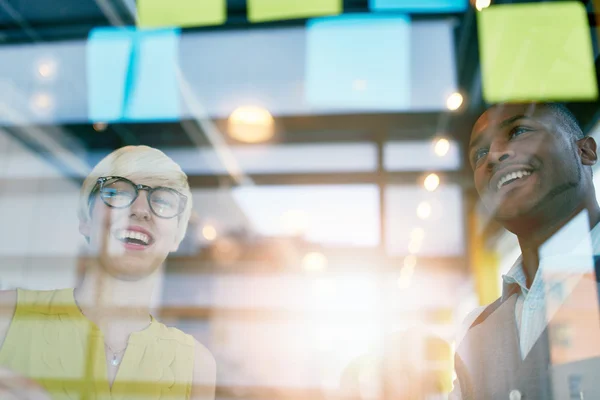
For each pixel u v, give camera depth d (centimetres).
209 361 131
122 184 124
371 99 282
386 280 263
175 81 276
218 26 244
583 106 113
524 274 107
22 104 282
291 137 319
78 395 108
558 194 103
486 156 112
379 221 290
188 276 250
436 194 244
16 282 189
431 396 117
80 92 282
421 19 215
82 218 125
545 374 95
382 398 121
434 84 246
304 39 242
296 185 329
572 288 97
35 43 258
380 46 241
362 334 147
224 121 308
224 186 329
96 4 236
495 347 104
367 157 302
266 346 172
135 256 121
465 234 212
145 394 114
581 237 100
